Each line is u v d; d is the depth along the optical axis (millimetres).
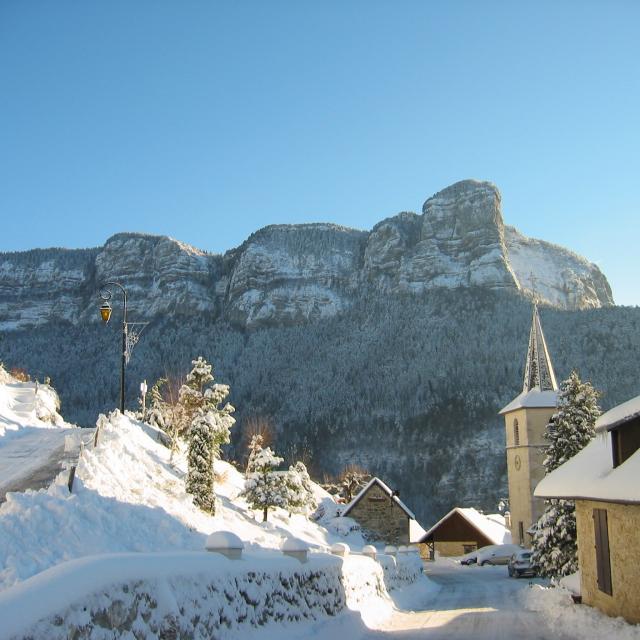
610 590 16438
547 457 34906
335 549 19656
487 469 170000
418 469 177125
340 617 15180
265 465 41344
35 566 12641
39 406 47906
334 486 107688
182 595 9336
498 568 59094
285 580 13078
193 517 21562
